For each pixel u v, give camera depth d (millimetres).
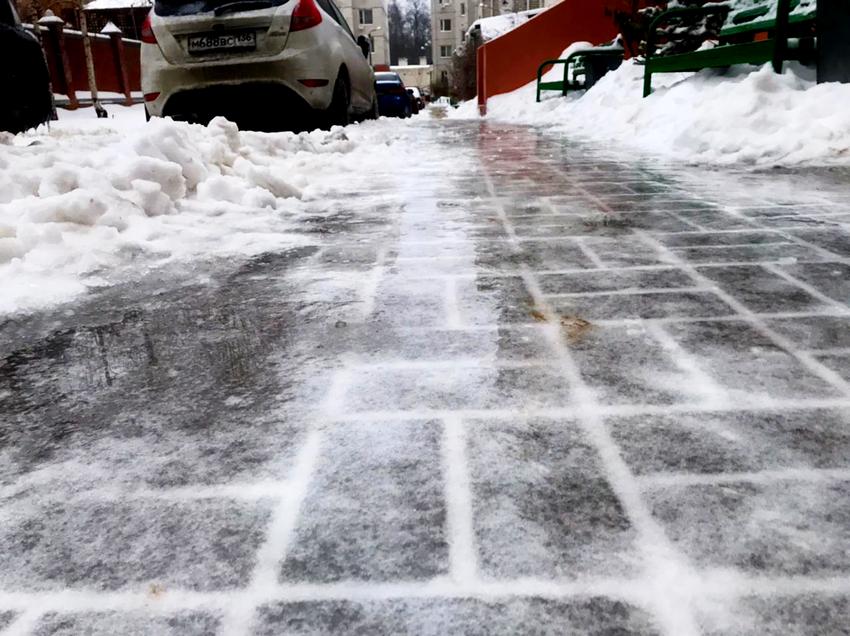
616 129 6953
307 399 1289
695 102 5516
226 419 1224
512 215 2980
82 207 2436
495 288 1928
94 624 762
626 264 2137
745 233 2496
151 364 1480
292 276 2115
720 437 1102
